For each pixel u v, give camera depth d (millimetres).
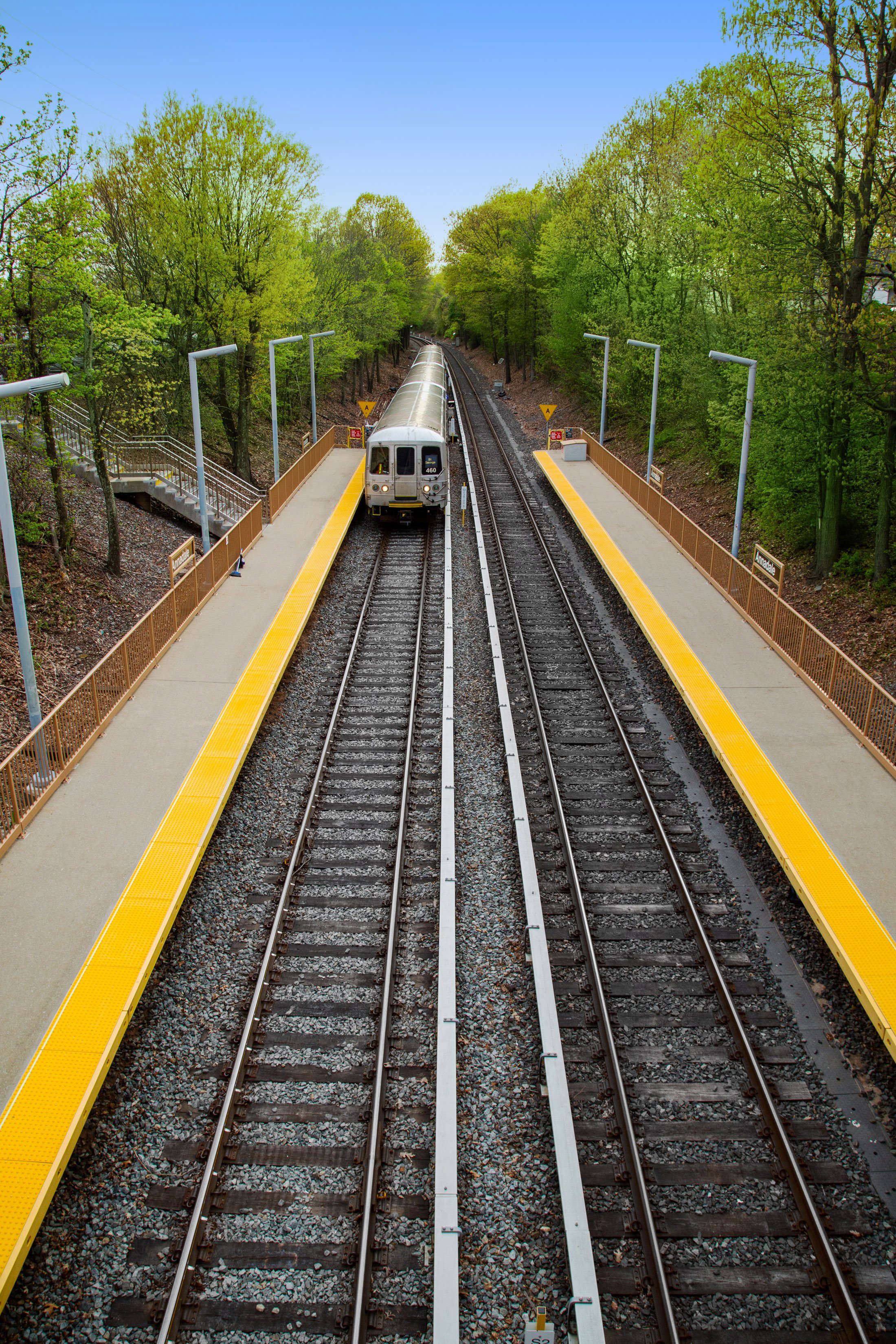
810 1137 7602
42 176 15406
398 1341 5977
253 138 25750
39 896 9281
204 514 18359
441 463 25859
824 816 10820
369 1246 6551
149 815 10758
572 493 28219
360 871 11070
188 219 26047
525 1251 6547
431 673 16938
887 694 11938
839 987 9320
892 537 17938
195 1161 7242
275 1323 6094
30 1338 5957
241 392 30438
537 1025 8703
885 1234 6809
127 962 8383
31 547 18781
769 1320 6215
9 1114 6801
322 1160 7281
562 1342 5930
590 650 18078
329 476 30391
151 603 19141
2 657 14914
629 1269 6531
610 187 35031
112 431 25172
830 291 16453
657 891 10828
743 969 9570
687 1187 7160
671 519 22609
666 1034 8727
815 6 14938
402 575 22641
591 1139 7574
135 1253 6508
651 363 32625
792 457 18844
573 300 41719
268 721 14711
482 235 62000
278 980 9250
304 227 29688
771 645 16062
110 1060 7410
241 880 10820
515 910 10375
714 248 19531
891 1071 8312
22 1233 5988
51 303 17141
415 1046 8430
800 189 16156
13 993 7980
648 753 14055
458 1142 7426
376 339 53562
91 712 12398
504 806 12508
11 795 10133
